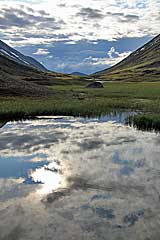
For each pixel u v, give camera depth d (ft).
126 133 91.20
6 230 36.19
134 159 63.16
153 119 100.78
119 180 51.52
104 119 119.75
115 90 275.39
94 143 77.66
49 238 34.58
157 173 54.70
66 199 44.34
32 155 66.64
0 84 195.00
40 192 46.85
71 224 37.37
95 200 43.96
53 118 122.11
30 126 103.60
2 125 105.40
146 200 43.78
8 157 65.10
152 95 212.02
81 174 54.49
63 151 69.77
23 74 456.86
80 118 122.72
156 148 72.23
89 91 259.60
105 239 34.30
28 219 38.58
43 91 208.85
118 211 40.57
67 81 449.06
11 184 50.14
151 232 35.47
